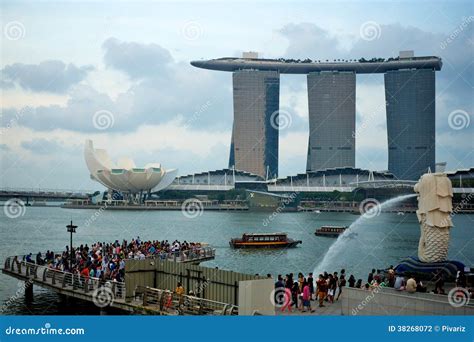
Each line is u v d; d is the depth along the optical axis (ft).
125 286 103.40
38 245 274.98
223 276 96.27
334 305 96.84
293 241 293.84
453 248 278.87
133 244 164.66
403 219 507.71
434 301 77.20
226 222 490.08
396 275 110.52
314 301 100.63
